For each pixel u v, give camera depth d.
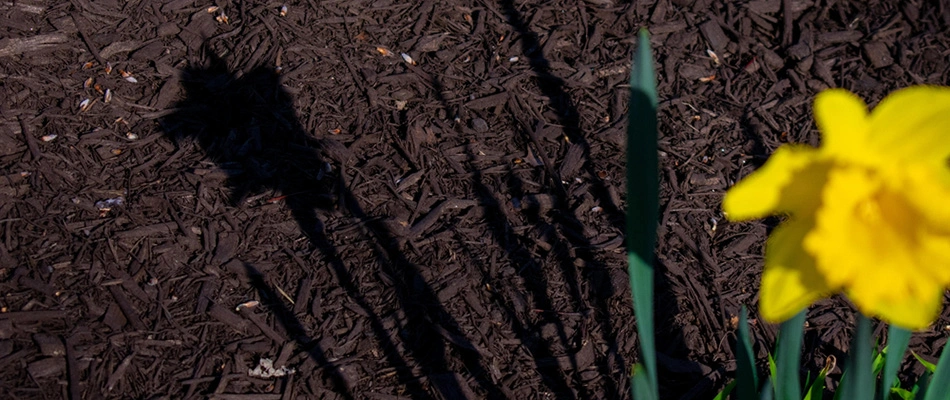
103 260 3.11
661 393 2.92
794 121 4.05
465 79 4.11
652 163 1.38
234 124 3.74
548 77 4.16
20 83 3.71
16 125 3.53
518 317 3.12
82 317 2.91
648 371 1.63
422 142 3.77
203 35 4.14
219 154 3.60
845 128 1.13
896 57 4.42
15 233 3.12
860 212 1.14
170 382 2.79
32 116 3.59
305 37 4.18
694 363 3.02
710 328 3.13
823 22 4.63
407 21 4.38
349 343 2.98
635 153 1.36
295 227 3.37
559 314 3.14
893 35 4.54
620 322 3.14
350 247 3.31
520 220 3.48
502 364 2.97
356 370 2.90
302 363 2.91
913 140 1.12
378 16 4.38
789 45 4.47
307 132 3.74
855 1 4.69
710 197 3.67
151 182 3.44
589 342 3.06
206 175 3.50
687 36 4.47
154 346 2.88
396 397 2.83
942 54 4.44
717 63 4.36
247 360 2.90
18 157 3.41
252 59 4.04
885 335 3.07
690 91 4.18
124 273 3.08
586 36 4.41
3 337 2.79
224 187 3.47
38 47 3.87
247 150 3.63
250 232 3.32
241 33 4.16
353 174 3.59
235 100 3.84
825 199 1.11
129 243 3.19
